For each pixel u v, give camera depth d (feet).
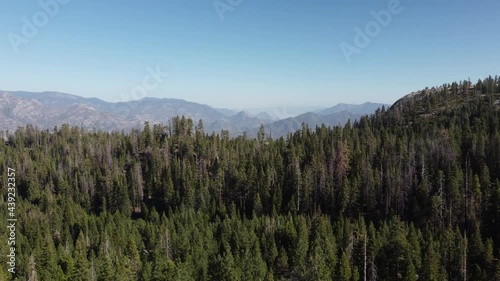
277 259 318.04
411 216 405.39
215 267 293.23
